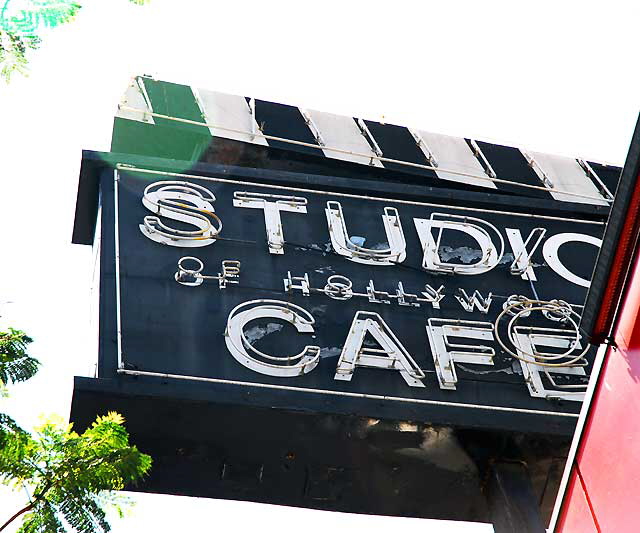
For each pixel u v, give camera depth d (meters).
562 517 18.59
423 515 26.44
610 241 18.30
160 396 24.70
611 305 18.34
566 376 27.97
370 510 26.23
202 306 27.75
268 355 26.83
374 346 27.80
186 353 26.34
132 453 16.23
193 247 29.53
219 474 25.41
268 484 25.67
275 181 32.34
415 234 31.95
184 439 24.98
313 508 26.17
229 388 25.55
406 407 25.97
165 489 25.45
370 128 37.56
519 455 26.06
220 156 35.81
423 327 28.78
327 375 26.62
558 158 38.28
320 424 25.34
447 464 25.86
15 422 16.05
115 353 26.03
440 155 37.19
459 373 27.48
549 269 31.67
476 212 33.19
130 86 35.41
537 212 33.62
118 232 29.36
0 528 14.91
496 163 37.53
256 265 29.53
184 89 36.25
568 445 26.05
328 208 31.94
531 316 29.83
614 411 17.81
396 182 36.72
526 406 26.95
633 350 17.69
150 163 31.80
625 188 18.16
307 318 28.14
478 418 26.03
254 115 36.44
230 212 31.19
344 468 25.62
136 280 28.08
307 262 30.08
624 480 17.03
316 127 36.88
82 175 31.58
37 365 16.95
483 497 26.16
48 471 15.84
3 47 16.14
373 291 29.39
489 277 31.02
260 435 25.19
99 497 15.84
